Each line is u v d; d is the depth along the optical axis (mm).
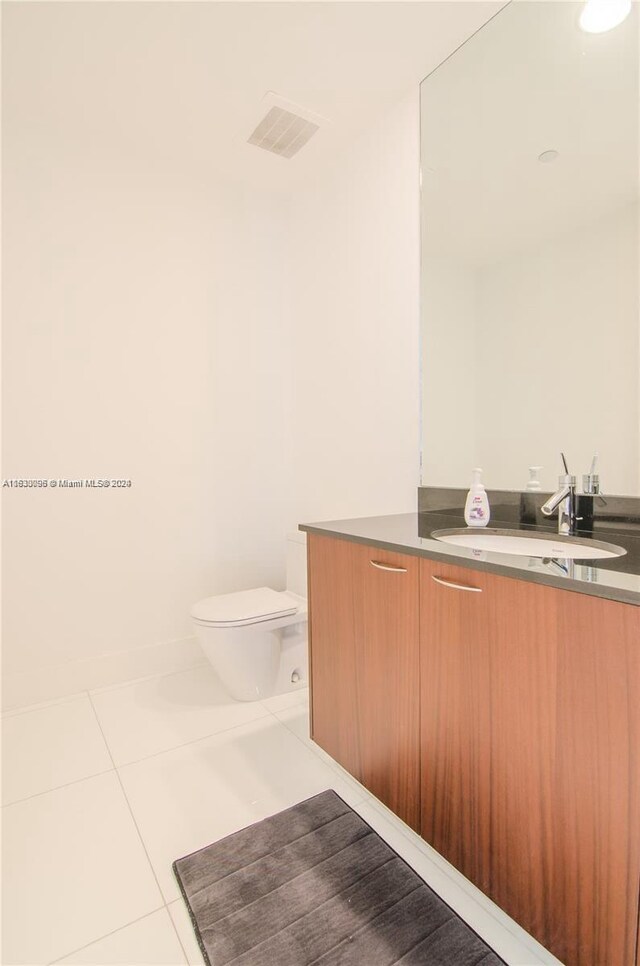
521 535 1359
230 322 2473
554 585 814
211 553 2453
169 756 1628
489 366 1622
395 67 1704
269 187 2508
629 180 1281
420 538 1235
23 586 1978
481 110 1604
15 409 1940
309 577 1523
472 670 974
